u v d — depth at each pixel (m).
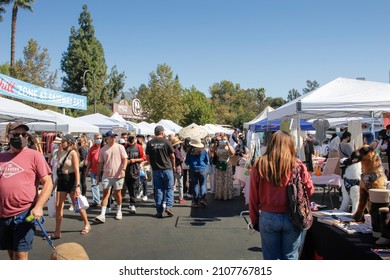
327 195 10.01
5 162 3.47
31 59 26.84
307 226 3.06
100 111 41.78
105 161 7.01
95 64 46.41
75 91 46.00
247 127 16.23
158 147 7.43
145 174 9.57
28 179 3.47
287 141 3.15
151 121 38.62
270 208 3.15
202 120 46.12
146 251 5.15
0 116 9.43
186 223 6.89
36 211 3.32
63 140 5.90
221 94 97.75
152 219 7.28
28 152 3.53
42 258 4.87
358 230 3.40
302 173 3.16
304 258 3.99
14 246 3.42
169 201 7.54
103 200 7.05
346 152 8.37
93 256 4.93
